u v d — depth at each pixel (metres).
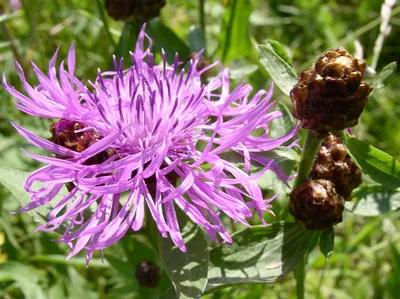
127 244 0.11
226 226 0.12
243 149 0.07
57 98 0.07
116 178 0.07
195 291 0.07
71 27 0.16
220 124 0.07
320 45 0.19
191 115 0.07
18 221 0.13
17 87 0.15
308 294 0.13
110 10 0.11
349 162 0.08
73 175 0.06
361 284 0.13
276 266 0.08
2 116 0.14
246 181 0.06
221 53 0.13
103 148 0.06
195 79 0.08
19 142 0.13
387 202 0.08
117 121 0.07
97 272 0.13
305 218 0.08
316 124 0.07
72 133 0.07
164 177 0.07
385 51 0.19
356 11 0.20
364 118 0.16
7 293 0.12
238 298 0.11
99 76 0.07
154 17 0.11
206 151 0.06
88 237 0.06
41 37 0.16
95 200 0.07
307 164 0.08
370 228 0.13
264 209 0.07
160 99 0.07
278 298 0.12
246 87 0.08
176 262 0.07
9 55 0.15
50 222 0.06
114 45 0.12
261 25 0.19
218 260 0.08
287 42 0.19
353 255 0.14
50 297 0.12
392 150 0.16
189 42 0.13
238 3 0.12
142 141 0.07
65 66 0.15
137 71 0.07
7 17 0.13
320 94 0.07
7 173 0.07
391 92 0.17
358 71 0.07
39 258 0.12
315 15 0.19
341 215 0.08
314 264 0.12
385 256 0.13
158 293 0.11
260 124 0.07
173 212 0.06
